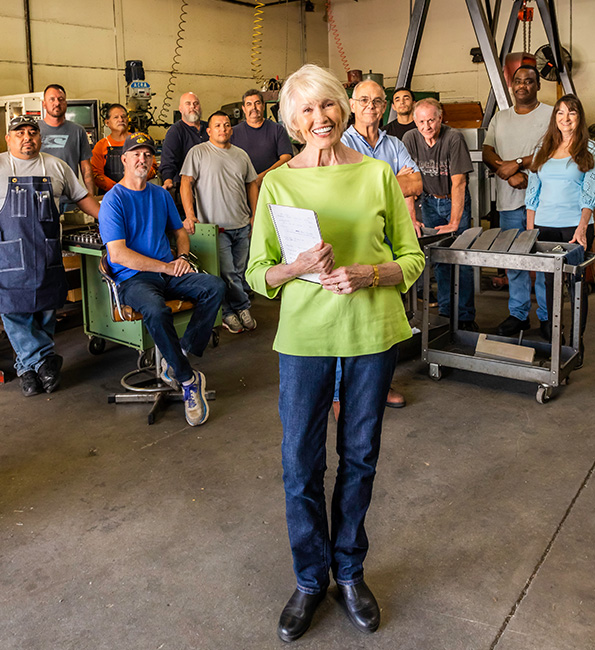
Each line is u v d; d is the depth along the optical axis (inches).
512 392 136.6
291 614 70.4
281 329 66.2
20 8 304.0
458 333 160.7
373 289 64.7
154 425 125.1
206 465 108.7
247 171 185.6
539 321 186.1
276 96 293.3
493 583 77.4
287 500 68.3
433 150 168.9
